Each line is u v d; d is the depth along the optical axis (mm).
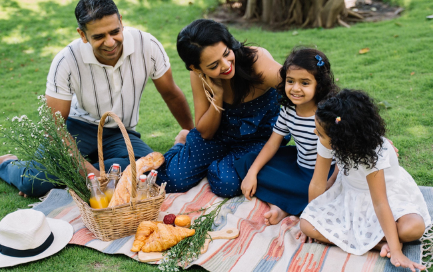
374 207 2168
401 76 4523
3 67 6055
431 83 4199
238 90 2811
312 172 2773
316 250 2258
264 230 2557
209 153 3072
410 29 5910
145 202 2422
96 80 2971
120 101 3102
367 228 2238
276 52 5660
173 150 3168
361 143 2061
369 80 4504
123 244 2400
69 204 2842
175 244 2316
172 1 8320
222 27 2512
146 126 4219
